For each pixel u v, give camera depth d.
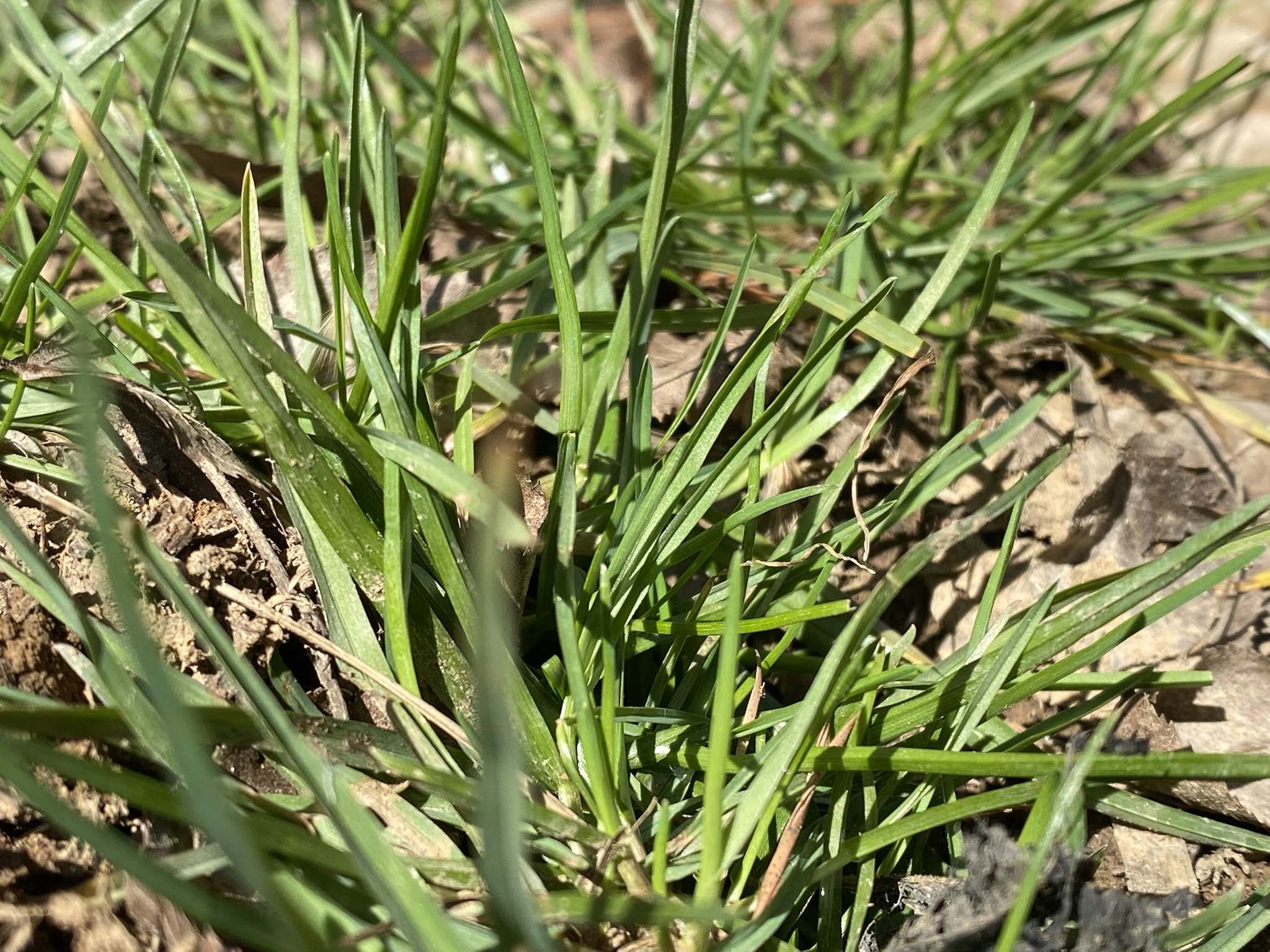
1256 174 0.27
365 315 0.15
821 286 0.19
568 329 0.16
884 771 0.15
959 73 0.31
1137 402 0.24
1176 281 0.26
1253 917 0.14
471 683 0.15
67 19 0.32
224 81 0.37
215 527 0.15
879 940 0.14
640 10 0.41
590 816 0.14
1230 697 0.17
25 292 0.16
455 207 0.25
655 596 0.16
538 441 0.20
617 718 0.15
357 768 0.14
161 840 0.13
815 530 0.17
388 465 0.14
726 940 0.13
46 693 0.13
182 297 0.13
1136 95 0.39
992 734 0.16
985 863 0.14
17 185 0.18
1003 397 0.22
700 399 0.20
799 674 0.18
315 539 0.15
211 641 0.12
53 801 0.10
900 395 0.18
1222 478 0.21
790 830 0.13
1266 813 0.16
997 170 0.17
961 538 0.15
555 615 0.16
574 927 0.13
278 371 0.13
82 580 0.14
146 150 0.18
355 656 0.14
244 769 0.14
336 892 0.13
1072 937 0.14
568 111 0.33
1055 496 0.20
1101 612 0.15
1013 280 0.25
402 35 0.41
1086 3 0.32
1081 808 0.14
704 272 0.25
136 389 0.16
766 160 0.31
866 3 0.44
